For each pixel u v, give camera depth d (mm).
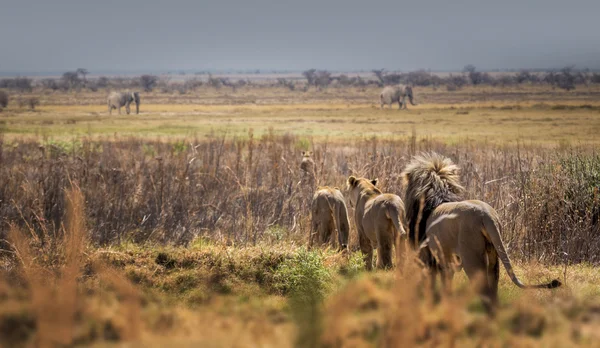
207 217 51188
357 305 14180
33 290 13117
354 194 43438
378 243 38188
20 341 11820
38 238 42625
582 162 51344
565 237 43844
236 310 16109
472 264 26453
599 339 13711
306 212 52750
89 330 12445
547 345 13430
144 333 12711
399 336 12547
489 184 54469
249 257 39562
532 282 34219
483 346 13070
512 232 45062
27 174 61719
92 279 34656
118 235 45219
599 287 33250
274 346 12609
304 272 34375
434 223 28422
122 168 65062
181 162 65000
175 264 39188
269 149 80375
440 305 14367
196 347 12180
